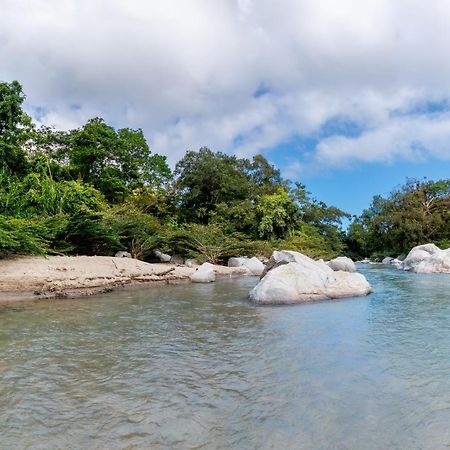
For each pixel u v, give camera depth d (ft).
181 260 75.87
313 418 11.77
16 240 41.81
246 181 126.11
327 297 35.60
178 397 13.44
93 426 11.38
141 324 25.49
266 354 18.48
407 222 126.41
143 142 115.75
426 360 17.39
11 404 12.91
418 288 45.32
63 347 19.84
